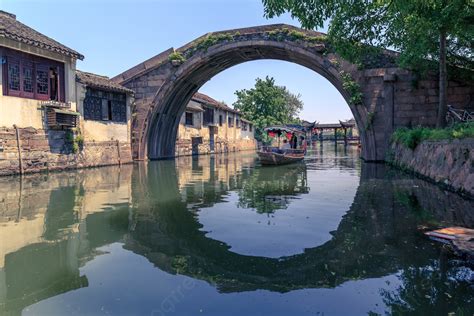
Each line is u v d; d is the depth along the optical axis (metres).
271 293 3.76
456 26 9.91
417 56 13.67
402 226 6.18
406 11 8.32
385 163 18.66
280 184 12.27
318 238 5.66
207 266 4.54
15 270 4.45
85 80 18.39
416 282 3.94
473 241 5.07
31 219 7.10
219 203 8.78
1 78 14.05
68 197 9.65
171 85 22.97
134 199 9.38
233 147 43.22
